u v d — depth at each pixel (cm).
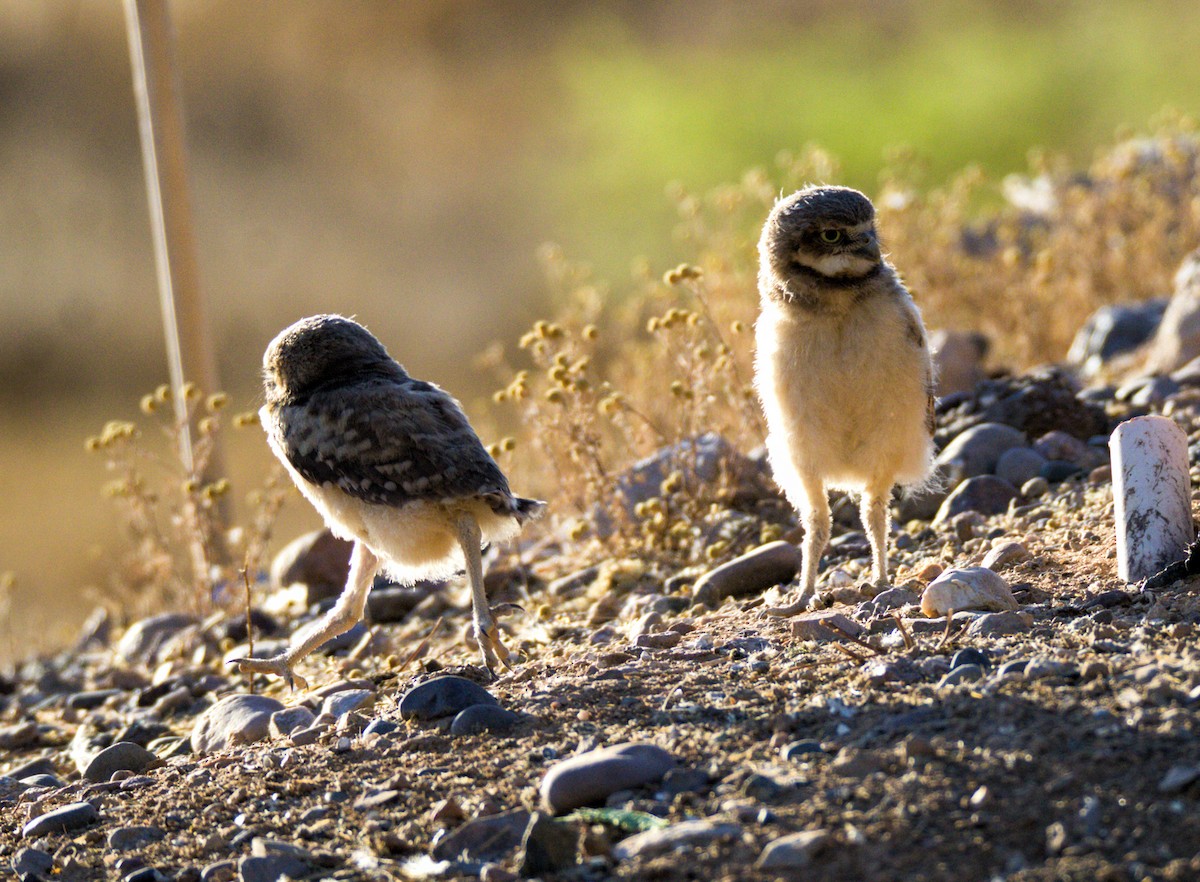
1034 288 1677
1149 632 710
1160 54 4516
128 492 1323
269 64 4591
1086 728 596
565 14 4991
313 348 855
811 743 628
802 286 830
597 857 562
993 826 538
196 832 674
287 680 908
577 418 1190
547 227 4259
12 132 4212
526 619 1063
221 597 1277
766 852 536
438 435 811
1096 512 973
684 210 1742
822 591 905
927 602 811
